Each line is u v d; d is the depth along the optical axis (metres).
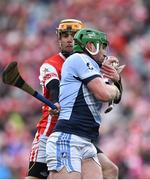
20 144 35.78
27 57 47.72
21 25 52.59
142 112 37.00
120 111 37.12
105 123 36.16
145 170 31.08
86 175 14.59
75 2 52.62
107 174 16.61
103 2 51.22
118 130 35.59
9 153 35.16
